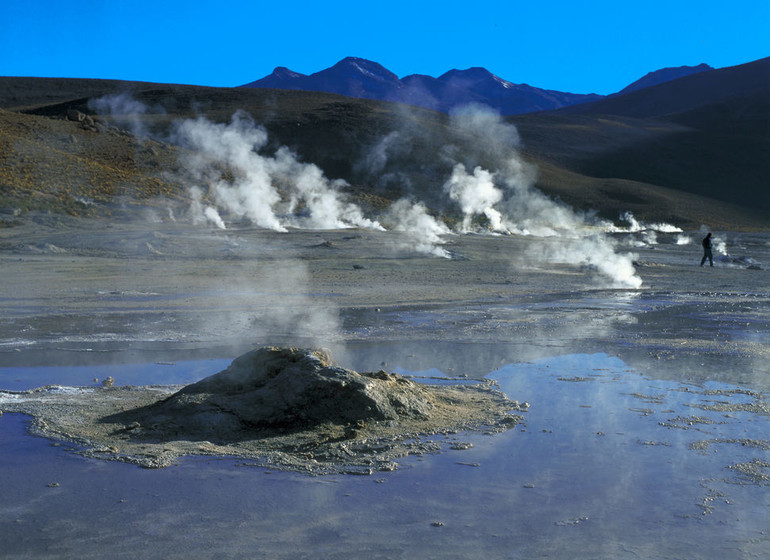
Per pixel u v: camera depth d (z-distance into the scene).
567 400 7.78
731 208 97.88
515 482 5.32
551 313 15.49
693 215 88.69
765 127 142.62
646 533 4.45
